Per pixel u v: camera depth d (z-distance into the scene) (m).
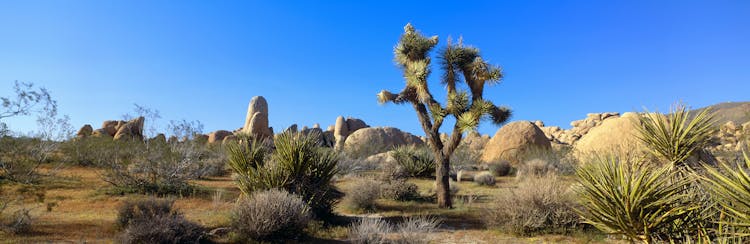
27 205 10.98
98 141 20.28
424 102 12.87
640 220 5.02
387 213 11.84
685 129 6.23
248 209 8.27
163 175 14.62
